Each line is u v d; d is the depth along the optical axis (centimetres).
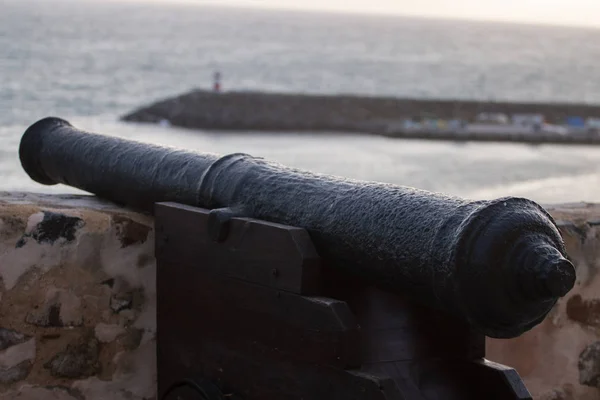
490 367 233
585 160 2550
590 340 355
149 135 2838
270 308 242
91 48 9006
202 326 270
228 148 2541
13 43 8419
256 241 246
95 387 314
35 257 303
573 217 352
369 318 236
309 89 7038
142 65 7531
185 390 269
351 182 240
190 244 271
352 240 226
